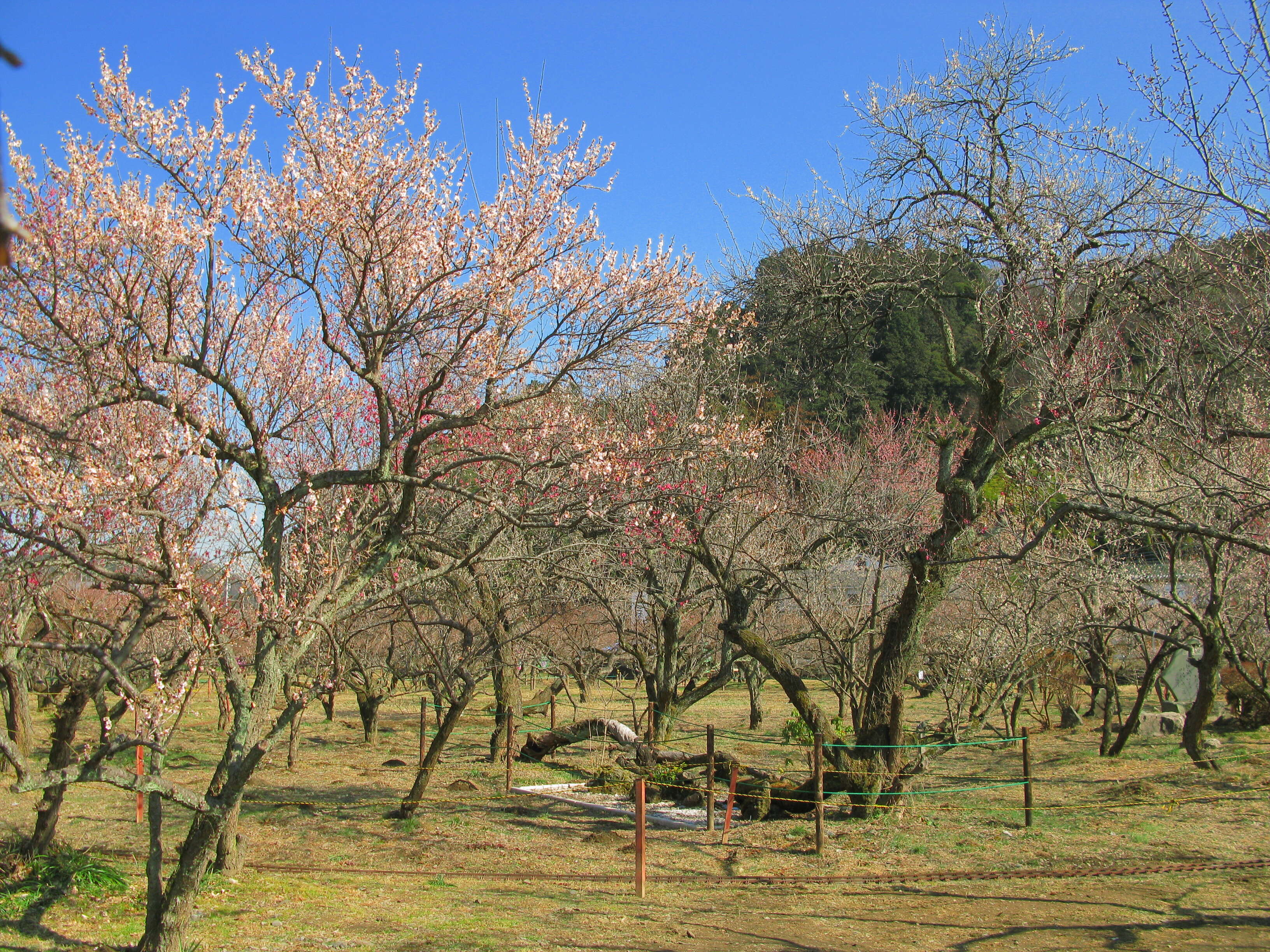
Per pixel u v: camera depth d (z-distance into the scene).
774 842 10.35
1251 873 8.55
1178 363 8.55
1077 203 10.58
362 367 7.96
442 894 8.40
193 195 7.12
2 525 5.49
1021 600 13.75
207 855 5.99
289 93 7.36
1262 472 10.16
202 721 21.61
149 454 6.40
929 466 19.17
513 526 8.23
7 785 12.01
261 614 6.90
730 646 15.52
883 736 11.33
